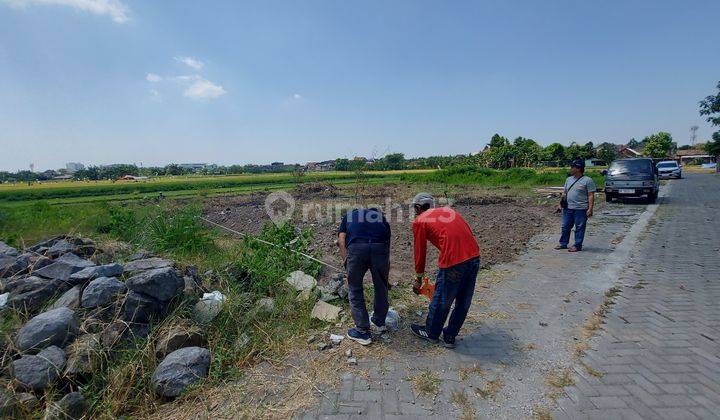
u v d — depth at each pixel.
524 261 6.84
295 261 5.71
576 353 3.58
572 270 6.21
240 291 4.77
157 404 3.02
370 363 3.47
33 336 3.15
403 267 6.65
